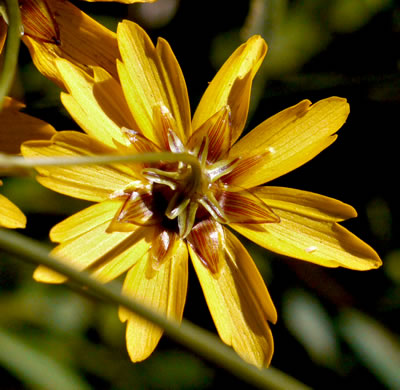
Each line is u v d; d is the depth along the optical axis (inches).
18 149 7.2
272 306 7.1
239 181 7.4
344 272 8.6
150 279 7.2
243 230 7.4
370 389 8.5
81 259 7.0
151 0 7.3
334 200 7.3
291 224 7.3
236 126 7.4
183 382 8.5
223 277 7.3
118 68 7.1
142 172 7.3
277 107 8.6
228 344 7.1
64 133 7.0
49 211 8.5
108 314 8.5
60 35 7.3
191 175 7.3
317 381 8.5
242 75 7.3
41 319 8.4
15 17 6.8
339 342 8.5
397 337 8.6
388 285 8.6
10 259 8.4
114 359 8.5
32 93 8.2
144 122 7.3
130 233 7.2
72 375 8.4
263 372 6.4
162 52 7.3
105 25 8.6
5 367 8.2
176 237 7.3
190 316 8.4
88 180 7.1
